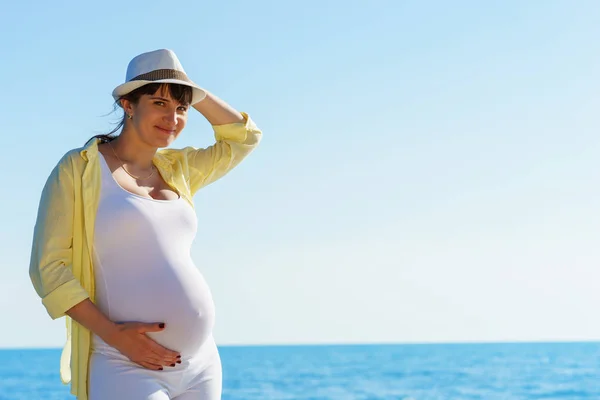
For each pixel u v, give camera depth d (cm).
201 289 321
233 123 377
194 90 348
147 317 308
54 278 298
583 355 5800
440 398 3238
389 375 4241
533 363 4959
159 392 302
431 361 5353
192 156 368
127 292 308
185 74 333
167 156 356
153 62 324
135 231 310
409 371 4466
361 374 4344
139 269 309
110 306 308
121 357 301
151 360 300
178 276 314
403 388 3619
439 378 3994
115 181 314
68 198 307
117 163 323
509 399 3127
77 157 312
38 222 307
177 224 323
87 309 296
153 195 328
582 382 3628
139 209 312
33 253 306
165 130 325
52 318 301
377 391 3541
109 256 308
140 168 332
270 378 4241
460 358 5653
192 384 320
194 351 317
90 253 307
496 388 3497
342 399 3312
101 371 301
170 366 308
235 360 5853
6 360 6094
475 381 3803
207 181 372
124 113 331
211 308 325
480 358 5609
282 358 6025
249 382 4066
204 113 372
